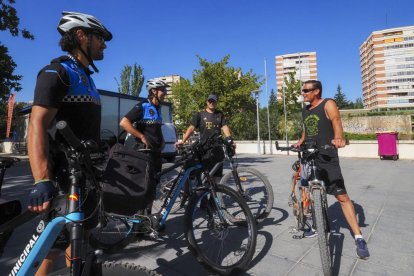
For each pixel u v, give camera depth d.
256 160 13.28
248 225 2.84
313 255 3.18
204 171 3.21
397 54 103.56
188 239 2.72
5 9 11.68
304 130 3.70
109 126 11.81
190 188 3.32
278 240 3.57
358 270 2.85
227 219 2.96
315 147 3.19
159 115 4.13
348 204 3.25
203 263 2.69
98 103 2.00
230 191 2.93
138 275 1.50
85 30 1.88
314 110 3.49
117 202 1.80
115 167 1.84
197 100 17.77
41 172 1.48
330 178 3.29
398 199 5.59
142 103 3.99
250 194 4.23
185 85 18.69
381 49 105.38
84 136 1.86
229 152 4.01
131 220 2.94
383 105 104.50
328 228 3.04
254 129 24.39
